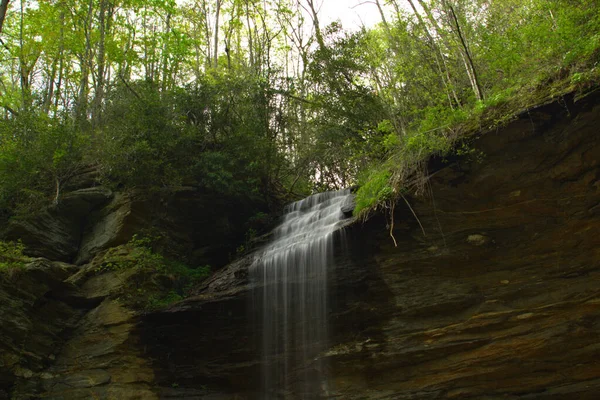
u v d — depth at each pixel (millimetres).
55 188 14484
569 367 8391
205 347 11484
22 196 14016
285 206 16141
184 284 13234
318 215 13391
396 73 14484
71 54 20250
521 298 9047
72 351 11570
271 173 17297
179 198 14688
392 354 9648
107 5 20172
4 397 10258
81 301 12281
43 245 13055
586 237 8773
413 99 14289
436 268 9906
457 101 11891
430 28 14336
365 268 10602
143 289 12273
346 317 10484
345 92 17219
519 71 11094
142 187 14289
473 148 9711
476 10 14406
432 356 9328
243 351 11258
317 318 10820
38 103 17688
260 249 13852
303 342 10805
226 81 16906
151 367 11430
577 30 9773
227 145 16078
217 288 12328
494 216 9609
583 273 8719
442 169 9977
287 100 17953
